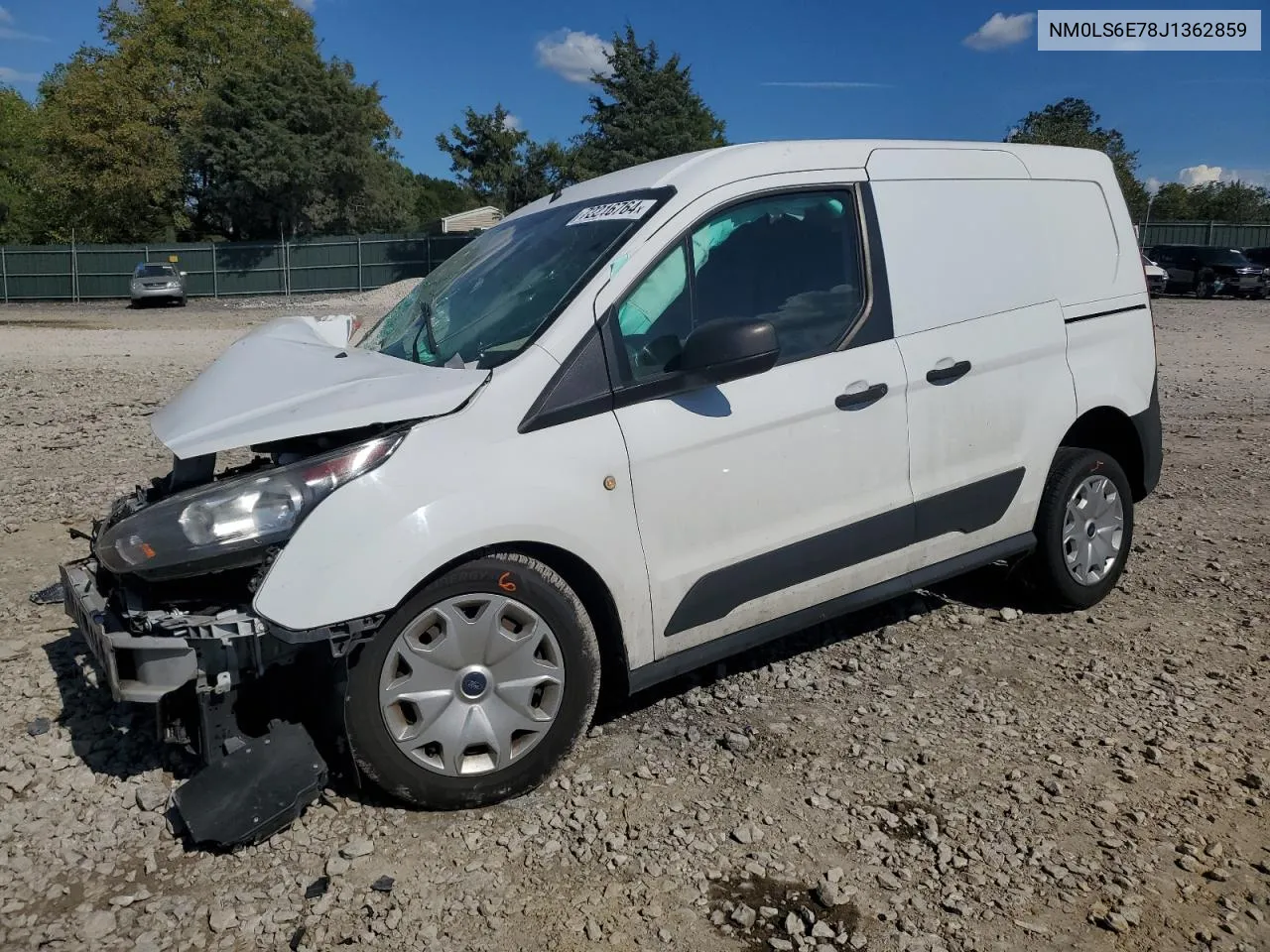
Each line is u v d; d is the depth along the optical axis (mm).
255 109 46000
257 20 58281
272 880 2926
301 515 3029
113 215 51688
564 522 3260
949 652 4500
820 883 2867
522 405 3275
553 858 3023
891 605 5070
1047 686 4148
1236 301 30922
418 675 3156
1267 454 8617
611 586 3395
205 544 2971
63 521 6410
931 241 4230
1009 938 2693
